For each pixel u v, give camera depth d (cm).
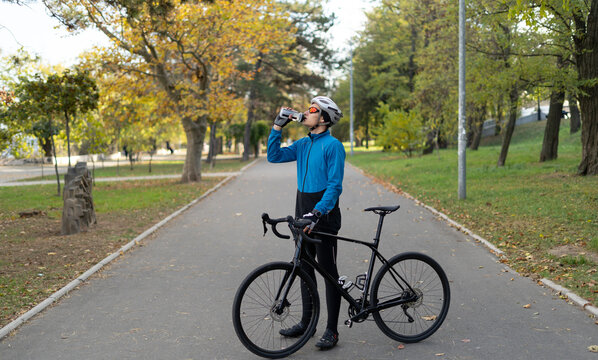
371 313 431
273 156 438
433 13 2256
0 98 1294
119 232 994
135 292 595
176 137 5906
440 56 2069
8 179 2686
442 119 2617
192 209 1351
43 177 2789
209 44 1927
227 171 3050
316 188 422
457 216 1093
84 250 825
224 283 631
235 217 1190
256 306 406
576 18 1398
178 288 611
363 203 1388
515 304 525
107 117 2423
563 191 1267
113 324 489
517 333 447
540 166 1927
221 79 2108
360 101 4619
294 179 2275
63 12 1055
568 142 3070
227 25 1895
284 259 757
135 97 2083
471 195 1363
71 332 469
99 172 3141
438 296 447
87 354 420
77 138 2031
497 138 4394
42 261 750
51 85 1593
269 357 403
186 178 2205
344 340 443
